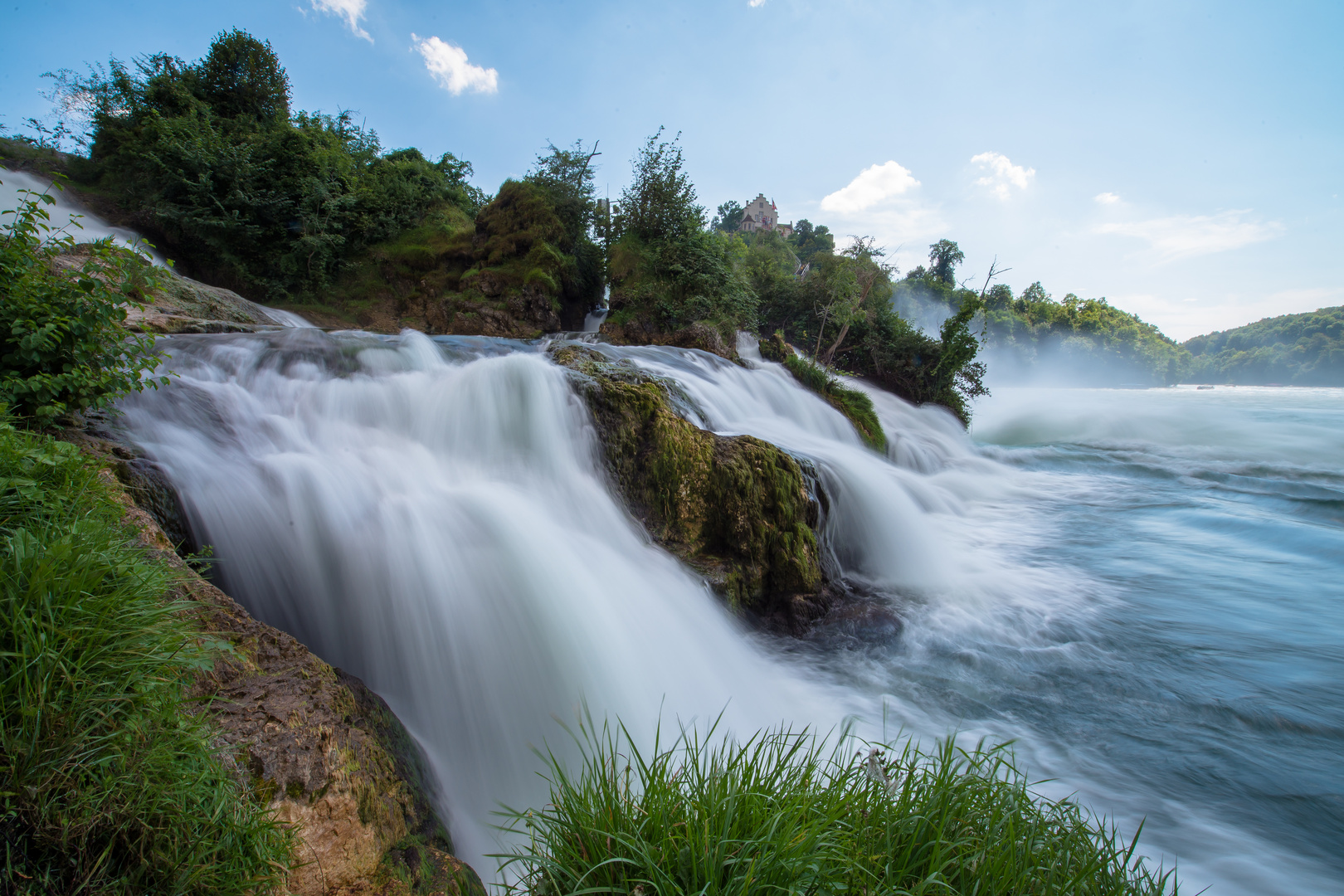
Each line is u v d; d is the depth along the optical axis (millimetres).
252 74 25359
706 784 2488
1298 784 4648
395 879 2400
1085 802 4422
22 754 1720
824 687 5938
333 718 2633
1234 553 10125
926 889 2193
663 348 14352
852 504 9195
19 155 22344
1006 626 7262
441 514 5449
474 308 22438
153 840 1778
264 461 5270
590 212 25453
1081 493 14508
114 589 2223
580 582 5422
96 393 4191
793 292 24812
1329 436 22500
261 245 22328
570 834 2330
